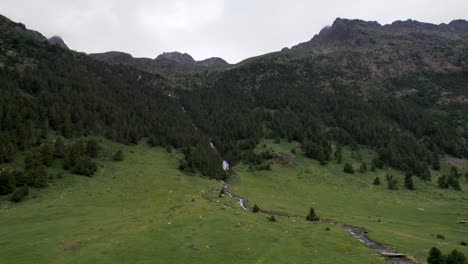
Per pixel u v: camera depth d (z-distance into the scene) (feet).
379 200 414.62
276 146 620.90
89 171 368.27
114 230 204.23
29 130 400.67
